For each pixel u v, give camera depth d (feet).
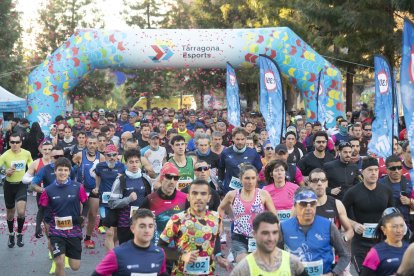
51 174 34.99
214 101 169.68
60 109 79.10
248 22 140.15
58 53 78.54
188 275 22.62
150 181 32.09
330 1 85.76
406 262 17.17
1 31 142.20
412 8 69.15
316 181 25.35
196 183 22.54
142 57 77.56
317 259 21.68
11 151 39.86
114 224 31.96
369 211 26.91
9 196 39.81
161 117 75.51
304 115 86.02
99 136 40.70
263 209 26.81
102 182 34.45
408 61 28.04
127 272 19.15
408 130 28.17
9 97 92.94
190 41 77.41
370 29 81.10
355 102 178.09
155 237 26.27
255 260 17.65
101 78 178.09
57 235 29.53
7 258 36.78
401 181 29.89
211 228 22.65
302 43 78.59
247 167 26.76
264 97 44.70
